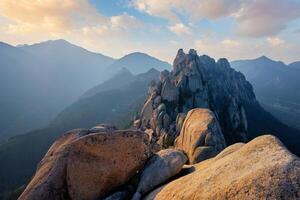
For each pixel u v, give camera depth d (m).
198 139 24.12
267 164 7.68
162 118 95.69
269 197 6.52
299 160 7.41
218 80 165.00
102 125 20.95
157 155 14.68
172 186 10.40
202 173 9.88
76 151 13.65
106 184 13.22
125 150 14.09
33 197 12.66
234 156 9.62
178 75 122.44
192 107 109.06
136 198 12.28
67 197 12.98
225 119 125.88
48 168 13.84
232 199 7.08
